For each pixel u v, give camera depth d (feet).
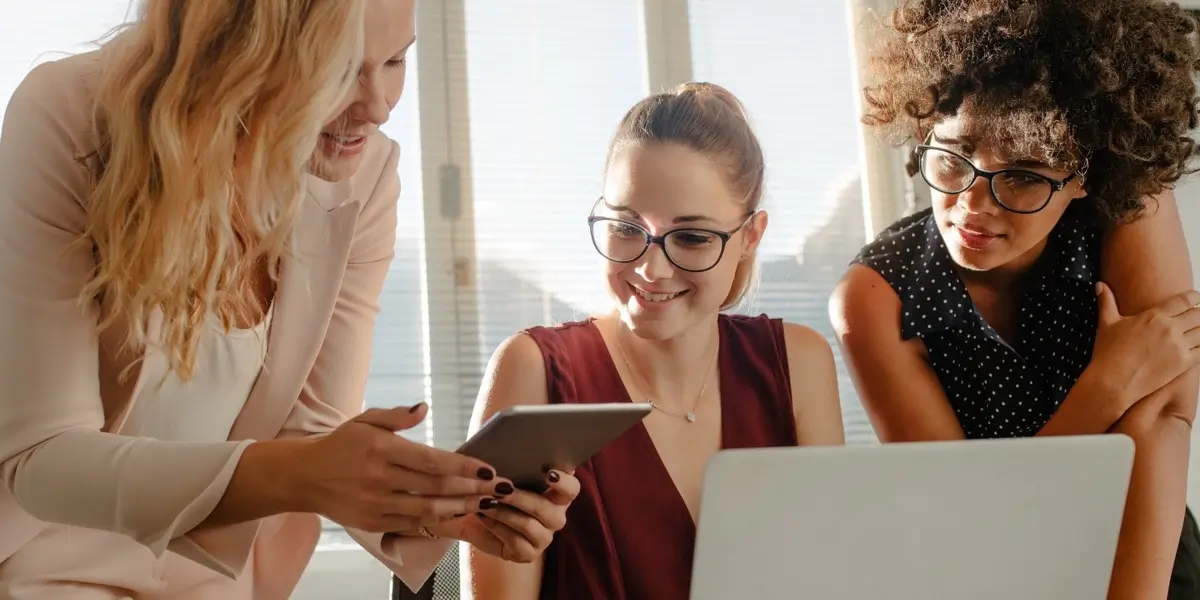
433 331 7.73
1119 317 4.97
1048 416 5.10
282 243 3.39
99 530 3.48
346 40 3.25
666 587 4.25
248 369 3.79
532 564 4.25
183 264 3.26
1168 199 5.24
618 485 4.35
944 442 2.90
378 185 4.37
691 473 4.51
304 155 3.28
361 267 4.32
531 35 8.15
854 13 8.63
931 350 5.15
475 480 2.98
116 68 3.27
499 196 7.95
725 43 8.48
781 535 2.82
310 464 3.09
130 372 3.51
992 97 4.65
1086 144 4.70
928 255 5.16
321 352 4.23
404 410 3.07
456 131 7.93
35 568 3.46
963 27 4.84
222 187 3.22
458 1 8.05
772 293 8.36
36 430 3.20
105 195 3.23
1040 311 5.13
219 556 3.35
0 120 7.15
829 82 8.62
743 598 2.84
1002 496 2.94
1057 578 3.02
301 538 4.08
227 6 3.19
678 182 4.25
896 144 5.44
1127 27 4.72
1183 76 4.89
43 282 3.20
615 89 8.25
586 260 8.04
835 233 8.52
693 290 4.32
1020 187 4.66
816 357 4.90
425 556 3.92
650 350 4.58
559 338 4.66
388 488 3.01
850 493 2.84
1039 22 4.66
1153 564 4.88
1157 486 4.91
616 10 8.31
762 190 4.53
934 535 2.90
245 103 3.25
